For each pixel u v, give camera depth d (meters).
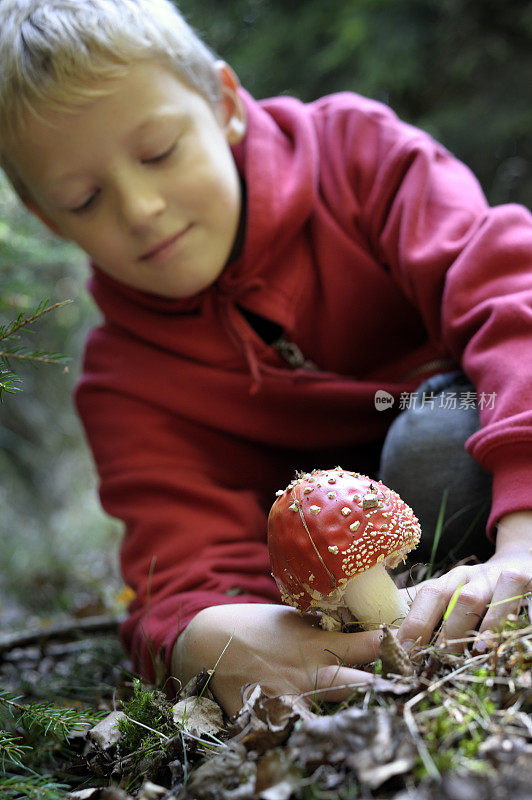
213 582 0.65
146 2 0.71
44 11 0.67
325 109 0.86
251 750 0.48
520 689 0.47
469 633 0.51
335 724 0.45
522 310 0.63
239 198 0.74
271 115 0.84
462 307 0.68
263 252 0.75
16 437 1.89
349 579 0.50
